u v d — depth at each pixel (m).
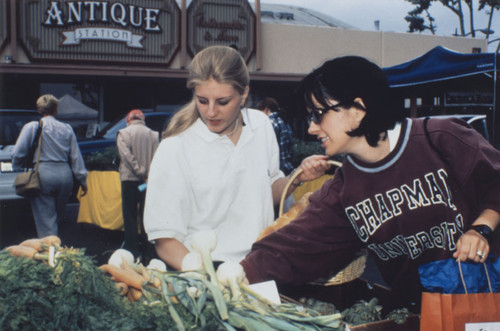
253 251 1.82
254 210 2.01
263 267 1.76
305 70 18.44
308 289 2.18
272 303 1.35
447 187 1.57
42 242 1.25
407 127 1.60
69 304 1.13
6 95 16.25
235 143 2.01
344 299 2.17
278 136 5.38
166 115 11.04
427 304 1.48
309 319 1.28
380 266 1.80
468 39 21.00
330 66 1.55
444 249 1.62
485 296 1.47
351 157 1.67
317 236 1.77
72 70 15.66
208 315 1.21
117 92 17.28
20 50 15.55
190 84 1.82
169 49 16.72
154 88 17.59
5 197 7.63
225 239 2.00
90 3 15.84
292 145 5.53
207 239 1.41
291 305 1.37
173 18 16.70
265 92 18.48
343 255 1.82
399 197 1.61
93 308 1.16
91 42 15.98
